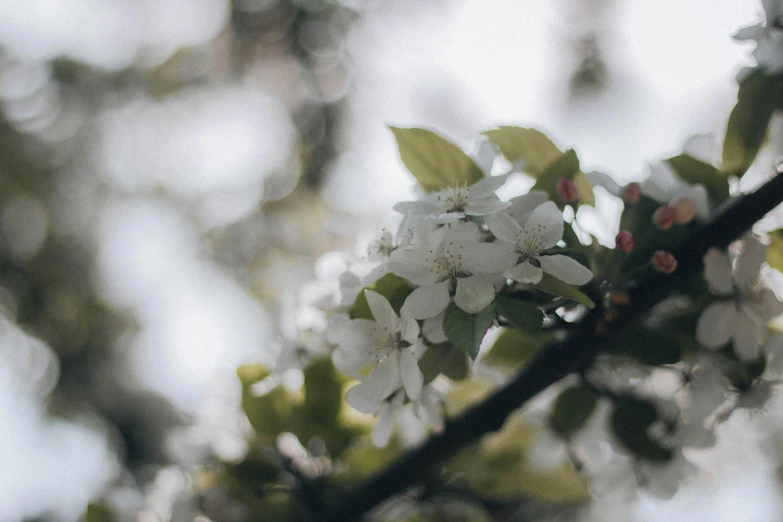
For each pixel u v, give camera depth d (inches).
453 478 28.4
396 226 25.3
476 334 23.0
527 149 26.0
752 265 24.8
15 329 61.6
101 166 70.4
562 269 23.4
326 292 26.2
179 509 27.7
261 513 27.6
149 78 67.4
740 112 26.0
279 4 60.7
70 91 68.1
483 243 23.5
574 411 27.1
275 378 27.4
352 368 24.1
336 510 26.3
